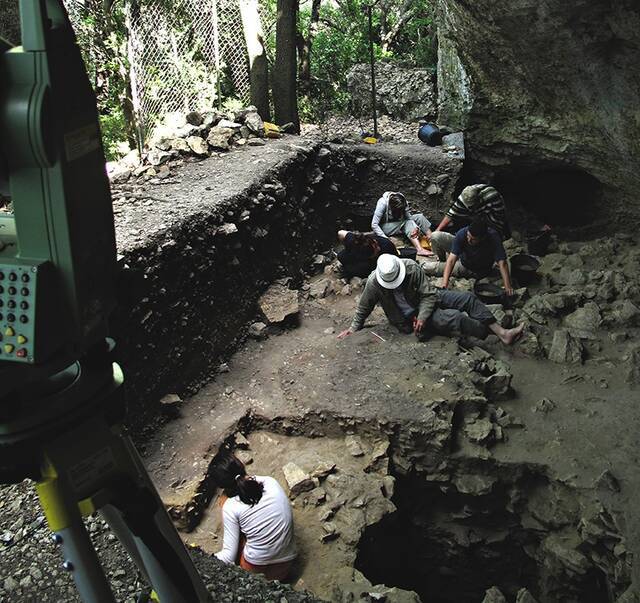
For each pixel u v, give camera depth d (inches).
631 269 300.2
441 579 234.4
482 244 271.9
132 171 278.1
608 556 184.7
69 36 55.0
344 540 179.0
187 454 194.2
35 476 61.9
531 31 268.8
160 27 348.5
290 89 383.2
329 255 327.6
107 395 63.1
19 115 50.8
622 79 264.1
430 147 376.2
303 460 201.3
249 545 158.6
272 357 243.4
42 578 107.8
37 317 53.4
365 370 230.2
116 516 74.8
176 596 69.9
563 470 197.9
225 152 309.6
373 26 574.9
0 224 62.5
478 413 214.5
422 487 216.1
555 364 244.2
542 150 331.6
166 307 202.2
